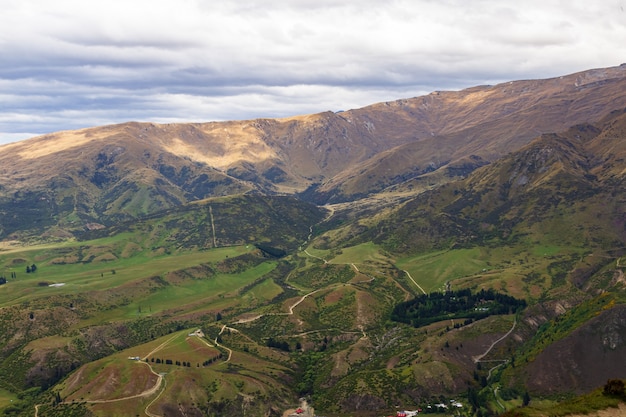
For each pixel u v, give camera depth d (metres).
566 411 170.75
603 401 175.12
